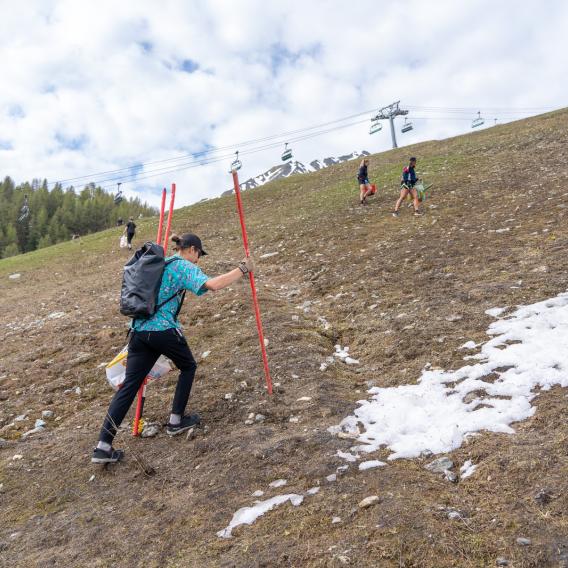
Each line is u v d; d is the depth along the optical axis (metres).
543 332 5.74
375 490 3.71
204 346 7.81
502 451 3.86
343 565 3.04
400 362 6.17
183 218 32.50
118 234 33.78
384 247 12.26
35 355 9.12
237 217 29.14
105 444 4.82
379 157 38.50
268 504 3.82
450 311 7.14
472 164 22.45
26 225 148.88
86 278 20.72
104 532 3.96
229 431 5.14
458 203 15.52
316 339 7.41
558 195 12.94
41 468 5.09
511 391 4.75
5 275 26.67
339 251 13.27
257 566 3.20
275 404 5.54
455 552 2.99
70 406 6.70
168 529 3.83
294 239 16.66
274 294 10.62
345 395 5.59
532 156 20.36
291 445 4.56
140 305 4.75
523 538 2.99
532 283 7.47
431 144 38.31
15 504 4.60
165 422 5.57
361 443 4.46
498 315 6.64
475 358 5.60
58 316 12.58
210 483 4.30
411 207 16.83
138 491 4.45
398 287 8.98
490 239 10.59
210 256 16.97
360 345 7.03
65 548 3.88
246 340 7.61
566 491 3.26
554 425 4.07
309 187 34.16
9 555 3.91
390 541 3.14
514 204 13.34
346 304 8.87
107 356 8.42
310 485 3.96
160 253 4.96
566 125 26.08
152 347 4.93
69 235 148.62
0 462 5.32
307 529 3.45
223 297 10.45
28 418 6.46
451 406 4.80
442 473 3.85
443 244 11.02
